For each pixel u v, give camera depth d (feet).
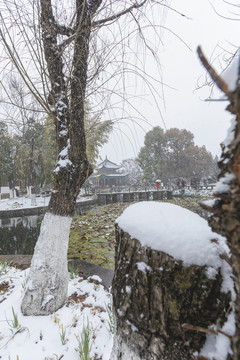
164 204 3.41
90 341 5.49
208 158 101.60
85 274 9.39
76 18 6.26
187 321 2.13
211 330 1.91
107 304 6.97
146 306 2.37
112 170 116.67
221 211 1.51
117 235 3.10
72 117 6.56
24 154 32.19
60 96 6.49
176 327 2.17
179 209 3.14
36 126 6.86
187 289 2.18
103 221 28.14
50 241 6.64
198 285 2.15
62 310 6.65
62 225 6.83
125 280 2.65
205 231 2.44
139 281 2.47
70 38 6.20
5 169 50.47
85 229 23.31
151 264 2.41
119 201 64.08
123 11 6.07
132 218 2.95
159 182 81.82
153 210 3.04
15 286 8.27
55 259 6.65
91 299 7.32
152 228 2.60
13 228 28.60
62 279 6.88
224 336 1.94
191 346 2.09
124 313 2.56
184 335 2.13
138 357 2.38
